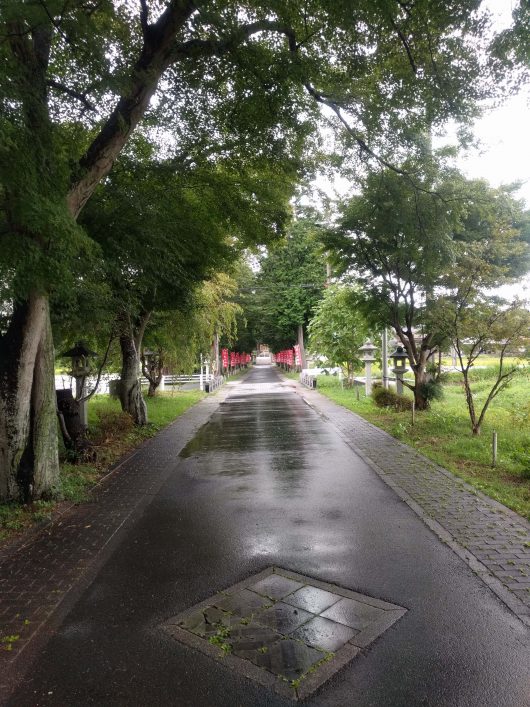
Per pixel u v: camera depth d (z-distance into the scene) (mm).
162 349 20797
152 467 8758
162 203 9367
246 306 41594
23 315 6324
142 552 4918
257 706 2758
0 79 4270
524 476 7363
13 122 4418
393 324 14188
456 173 10164
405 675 2979
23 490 6305
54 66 6688
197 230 10453
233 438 11797
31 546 5121
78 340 11602
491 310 10086
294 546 4984
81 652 3291
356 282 14070
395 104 8000
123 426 11719
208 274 13008
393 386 19922
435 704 2738
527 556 4617
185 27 6738
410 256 11891
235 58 7133
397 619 3582
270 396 23500
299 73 7105
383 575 4289
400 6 6414
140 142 9336
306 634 3426
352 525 5559
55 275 5137
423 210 10203
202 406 19469
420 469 8094
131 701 2820
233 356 52438
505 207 11422
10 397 6254
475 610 3686
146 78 6516
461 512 5910
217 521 5805
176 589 4129
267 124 8320
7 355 6293
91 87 5992
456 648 3225
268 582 4207
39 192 4820
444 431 11203
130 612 3775
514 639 3314
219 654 3227
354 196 11914
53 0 4762
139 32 7691
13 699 2857
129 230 8719
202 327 18875
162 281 11305
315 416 15578
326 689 2873
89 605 3898
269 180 10453
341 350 23828
